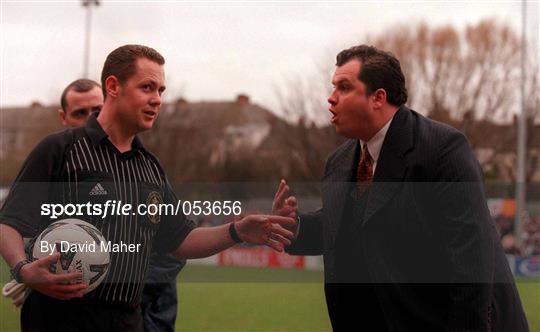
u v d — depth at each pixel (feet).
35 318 12.69
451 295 12.35
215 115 100.94
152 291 15.55
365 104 13.16
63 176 12.40
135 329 13.03
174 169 89.76
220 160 89.76
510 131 84.38
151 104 12.96
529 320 33.96
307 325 33.91
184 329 32.63
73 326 12.46
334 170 14.20
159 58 13.15
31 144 90.94
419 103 80.02
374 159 13.46
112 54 12.99
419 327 12.96
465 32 79.10
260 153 88.63
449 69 79.36
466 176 12.42
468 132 82.33
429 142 12.77
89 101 16.70
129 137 13.12
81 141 12.62
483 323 12.00
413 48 77.15
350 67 13.26
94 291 12.51
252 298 42.93
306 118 81.51
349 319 13.96
